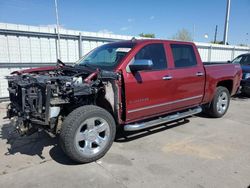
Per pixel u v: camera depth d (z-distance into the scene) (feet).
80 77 12.41
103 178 10.73
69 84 11.29
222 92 20.10
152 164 12.06
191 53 17.22
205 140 15.39
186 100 16.74
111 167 11.72
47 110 10.92
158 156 12.98
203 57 47.96
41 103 11.10
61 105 11.86
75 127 11.27
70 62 31.37
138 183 10.37
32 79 11.76
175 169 11.59
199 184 10.32
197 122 19.27
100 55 15.16
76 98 12.21
